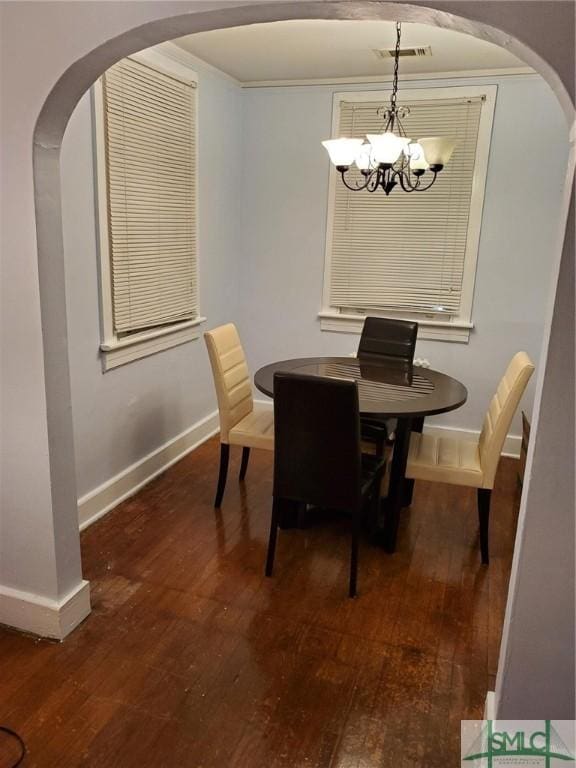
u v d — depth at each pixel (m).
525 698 1.54
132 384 3.18
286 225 4.14
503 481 3.57
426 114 3.65
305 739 1.73
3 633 2.13
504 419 2.53
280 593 2.43
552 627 1.47
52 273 1.84
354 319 4.09
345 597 2.42
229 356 3.11
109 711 1.81
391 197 3.83
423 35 2.90
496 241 3.69
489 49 3.10
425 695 1.91
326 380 2.17
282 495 2.44
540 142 3.48
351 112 3.80
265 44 3.10
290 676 1.98
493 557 2.75
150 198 3.13
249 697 1.88
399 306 4.00
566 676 1.49
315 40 3.02
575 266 1.28
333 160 2.74
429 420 4.07
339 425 2.23
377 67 3.49
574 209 1.25
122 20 1.51
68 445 2.04
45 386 1.88
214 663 2.03
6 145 1.71
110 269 2.86
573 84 1.23
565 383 1.33
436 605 2.38
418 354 4.00
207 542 2.80
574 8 1.19
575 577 1.43
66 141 2.48
